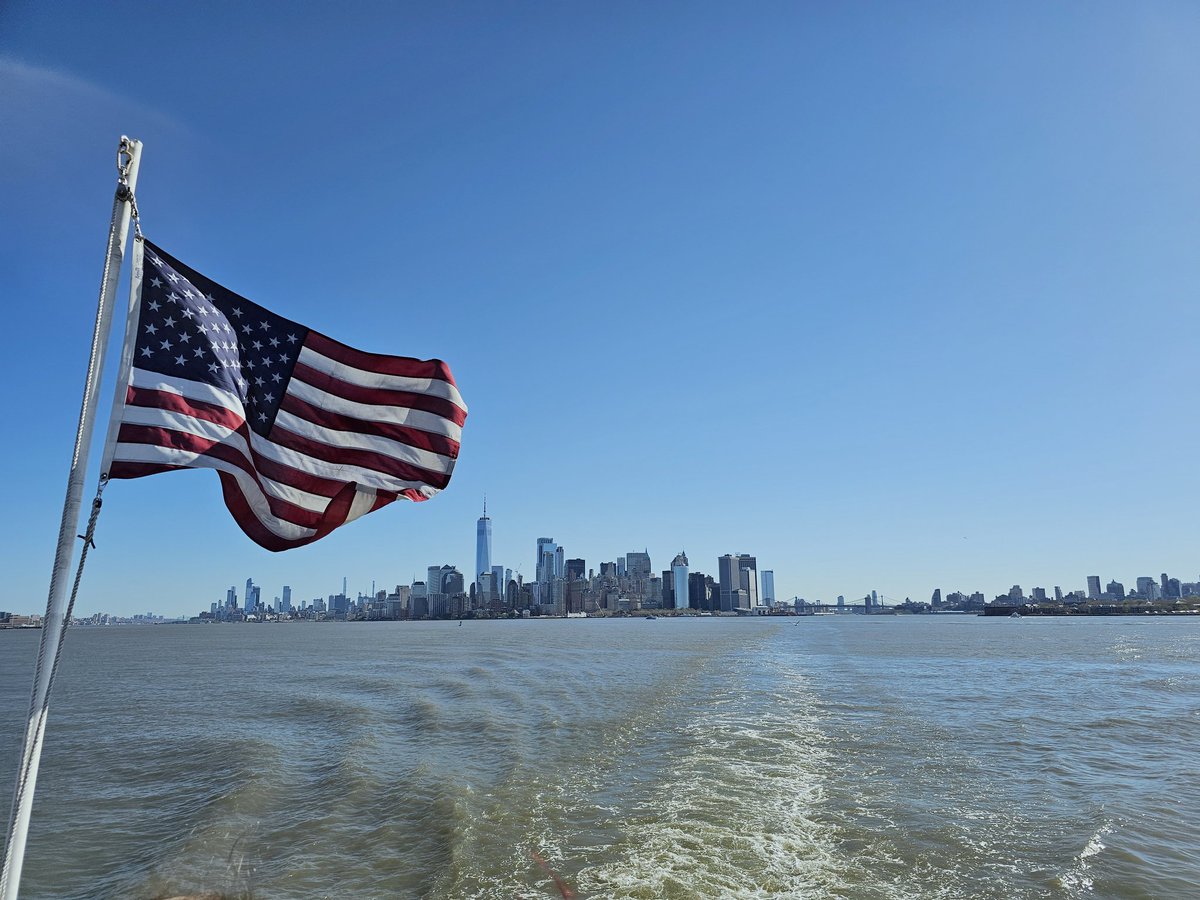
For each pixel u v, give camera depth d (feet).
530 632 528.22
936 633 442.91
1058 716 97.09
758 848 45.37
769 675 153.79
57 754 79.00
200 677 171.22
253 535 22.68
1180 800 56.13
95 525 18.78
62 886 42.83
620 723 89.76
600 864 42.86
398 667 185.78
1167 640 332.60
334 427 24.52
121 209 18.28
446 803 54.60
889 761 68.85
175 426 20.52
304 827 51.08
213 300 23.58
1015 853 44.57
